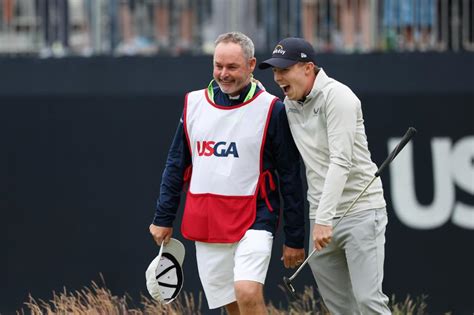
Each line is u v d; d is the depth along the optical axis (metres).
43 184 31.14
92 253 31.08
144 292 30.92
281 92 30.33
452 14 31.17
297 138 20.53
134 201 30.98
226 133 20.38
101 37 32.09
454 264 30.27
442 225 30.33
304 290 29.50
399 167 30.42
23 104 31.12
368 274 20.55
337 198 19.72
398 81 30.50
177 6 31.83
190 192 20.89
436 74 30.45
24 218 31.22
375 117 30.56
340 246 21.03
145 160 30.94
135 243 30.97
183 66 30.81
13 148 31.17
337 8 31.52
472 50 30.31
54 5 32.06
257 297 19.95
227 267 20.91
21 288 31.22
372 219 20.56
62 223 31.14
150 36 32.00
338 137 19.78
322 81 20.09
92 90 30.98
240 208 20.39
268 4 31.44
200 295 28.53
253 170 20.42
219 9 31.69
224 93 20.53
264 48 31.42
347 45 31.59
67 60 31.03
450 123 30.39
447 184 30.33
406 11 31.38
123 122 30.98
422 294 30.33
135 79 30.97
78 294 27.36
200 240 20.83
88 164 31.05
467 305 30.27
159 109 30.91
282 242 30.14
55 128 31.12
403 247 30.36
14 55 31.14
